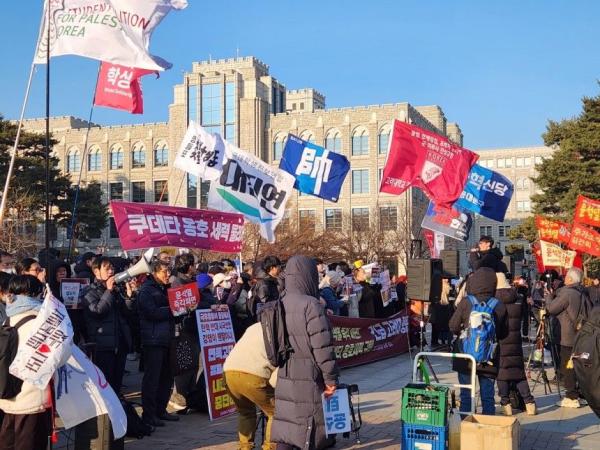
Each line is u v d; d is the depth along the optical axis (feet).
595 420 28.14
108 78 32.89
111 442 19.38
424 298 27.58
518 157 401.90
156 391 26.50
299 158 39.78
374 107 212.02
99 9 29.73
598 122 119.14
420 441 20.31
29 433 17.44
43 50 28.50
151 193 236.02
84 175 244.22
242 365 20.31
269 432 20.97
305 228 178.60
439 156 38.17
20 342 16.92
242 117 224.33
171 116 231.71
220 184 35.81
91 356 23.61
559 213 123.44
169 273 30.76
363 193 210.38
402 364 45.03
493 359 25.43
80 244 225.97
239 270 44.39
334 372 17.37
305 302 17.58
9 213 115.03
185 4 31.32
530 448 23.65
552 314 31.35
